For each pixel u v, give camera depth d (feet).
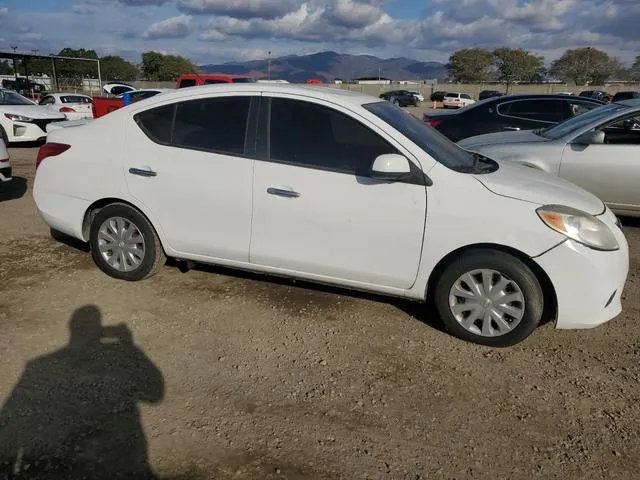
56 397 9.87
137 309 13.41
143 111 14.02
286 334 12.44
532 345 12.24
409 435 9.20
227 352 11.61
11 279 14.99
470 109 30.71
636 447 9.01
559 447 8.99
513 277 11.44
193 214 13.47
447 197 11.59
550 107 29.12
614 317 12.53
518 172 13.55
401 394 10.31
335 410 9.78
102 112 59.47
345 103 12.48
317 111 12.59
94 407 9.62
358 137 12.26
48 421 9.21
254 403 9.90
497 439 9.16
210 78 51.13
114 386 10.26
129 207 14.24
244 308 13.65
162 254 14.61
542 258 11.16
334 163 12.32
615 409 10.00
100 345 11.72
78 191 14.65
